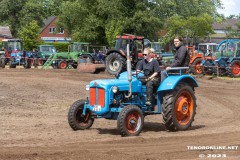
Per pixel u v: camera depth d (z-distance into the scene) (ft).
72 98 58.18
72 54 125.90
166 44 165.37
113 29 154.20
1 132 34.42
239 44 100.53
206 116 46.96
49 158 24.49
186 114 36.70
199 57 104.53
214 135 33.42
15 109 48.34
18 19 261.85
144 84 35.32
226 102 58.49
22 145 28.63
